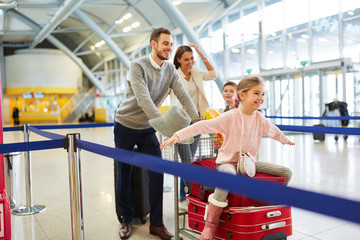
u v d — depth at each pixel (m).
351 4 11.31
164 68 2.70
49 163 6.38
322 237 2.49
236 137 2.12
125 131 2.70
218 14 16.06
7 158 3.55
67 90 34.12
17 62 32.59
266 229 2.03
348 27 11.46
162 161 1.26
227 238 2.07
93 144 1.86
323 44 12.34
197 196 2.33
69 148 2.08
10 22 24.20
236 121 2.12
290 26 13.52
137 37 24.42
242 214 1.97
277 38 14.09
